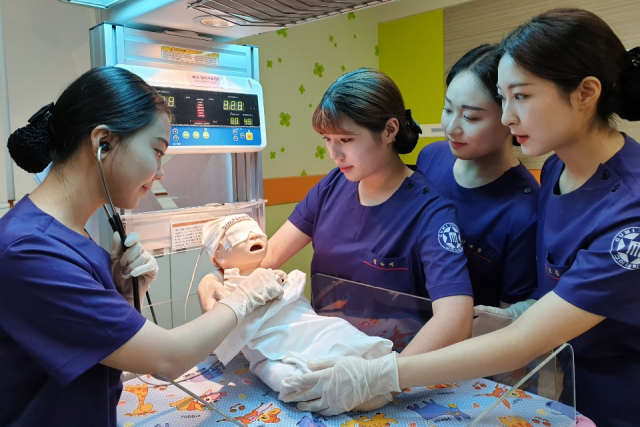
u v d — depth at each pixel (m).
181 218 1.37
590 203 1.02
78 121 0.77
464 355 0.87
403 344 1.09
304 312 1.15
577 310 0.88
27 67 1.79
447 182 1.51
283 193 2.74
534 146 0.97
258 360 1.00
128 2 1.23
